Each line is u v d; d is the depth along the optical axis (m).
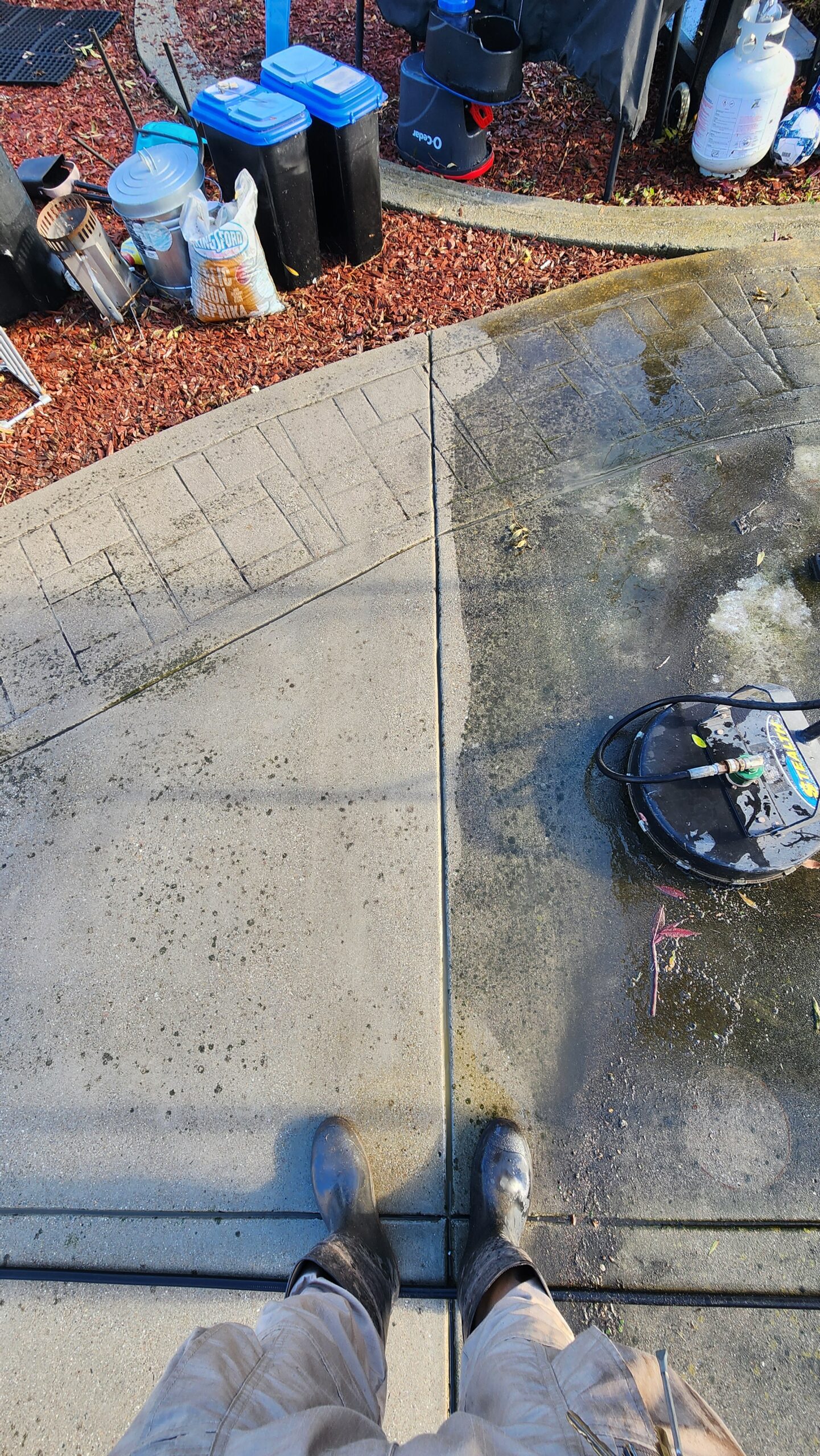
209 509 2.99
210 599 2.79
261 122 2.94
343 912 2.21
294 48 3.26
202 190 3.36
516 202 3.86
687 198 3.86
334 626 2.70
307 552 2.87
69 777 2.47
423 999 2.09
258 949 2.17
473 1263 1.59
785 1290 1.76
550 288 3.57
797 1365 1.69
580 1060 2.01
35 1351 1.74
